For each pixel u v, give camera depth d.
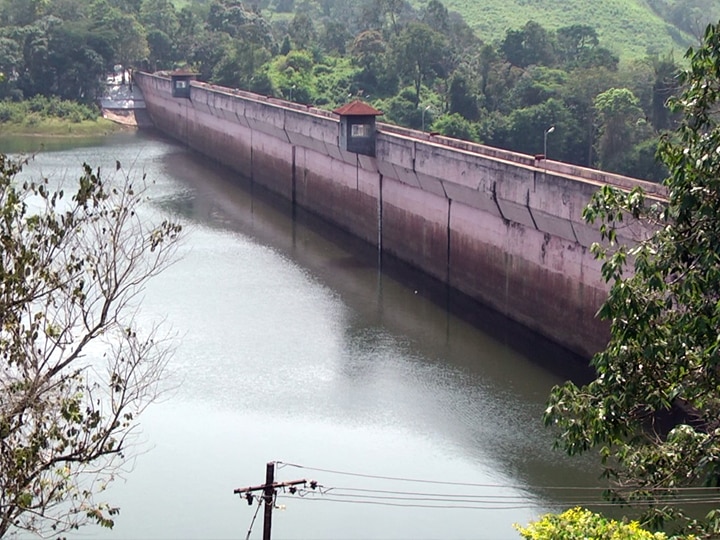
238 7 169.50
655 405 21.03
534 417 40.50
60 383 19.61
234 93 108.19
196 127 118.69
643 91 100.94
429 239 63.41
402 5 176.88
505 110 108.56
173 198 87.88
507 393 43.12
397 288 60.47
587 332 47.31
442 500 33.78
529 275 52.25
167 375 43.69
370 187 72.12
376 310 55.47
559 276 49.47
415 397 42.50
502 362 47.19
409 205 66.12
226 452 37.06
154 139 127.25
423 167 61.88
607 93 93.44
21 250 19.16
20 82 135.62
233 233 74.38
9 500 18.88
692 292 19.92
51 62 136.50
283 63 140.12
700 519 30.55
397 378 44.69
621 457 22.05
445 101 116.38
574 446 21.55
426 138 65.94
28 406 19.33
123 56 145.88
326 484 34.78
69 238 22.09
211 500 33.56
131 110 141.88
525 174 50.59
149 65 153.12
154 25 157.00
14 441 20.08
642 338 20.56
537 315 51.72
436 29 154.25
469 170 56.25
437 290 60.47
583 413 21.36
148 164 106.62
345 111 68.75
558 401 21.75
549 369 46.31
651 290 20.84
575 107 102.12
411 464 36.34
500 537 31.30
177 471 35.53
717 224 20.03
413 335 51.03
